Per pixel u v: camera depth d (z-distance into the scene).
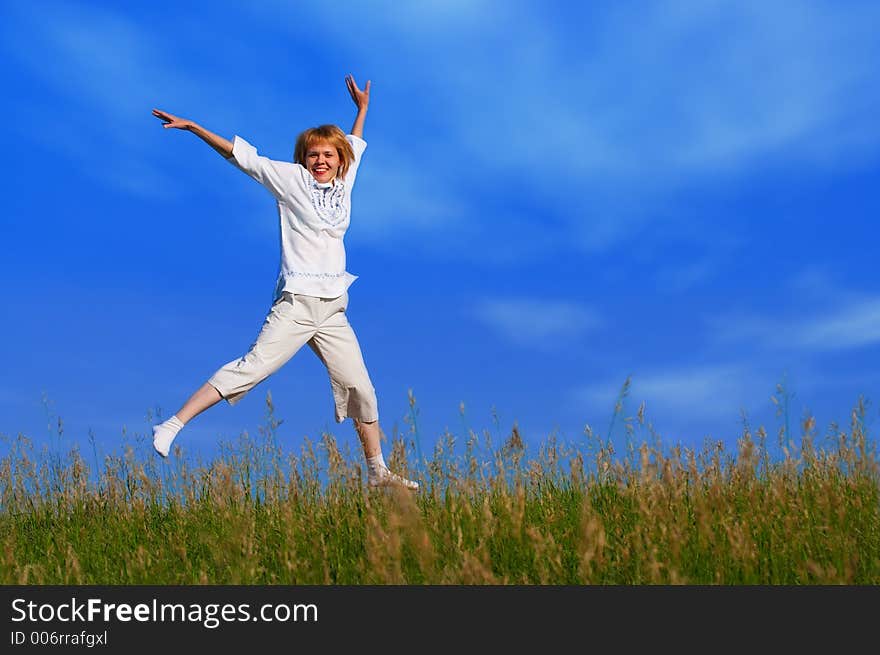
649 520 3.42
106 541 4.32
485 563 3.04
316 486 4.61
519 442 4.68
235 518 3.90
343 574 3.45
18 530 4.73
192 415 4.91
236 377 4.92
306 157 5.20
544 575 3.11
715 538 3.31
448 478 4.46
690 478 4.05
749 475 3.89
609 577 3.18
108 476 5.04
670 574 3.01
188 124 4.85
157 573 3.65
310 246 5.09
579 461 4.38
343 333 5.20
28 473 5.16
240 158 5.00
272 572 3.58
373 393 5.27
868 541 3.41
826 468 4.26
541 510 4.17
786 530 3.30
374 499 4.41
